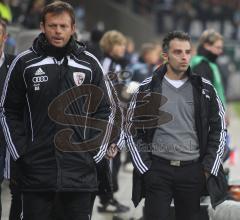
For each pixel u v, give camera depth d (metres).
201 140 13.15
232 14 68.94
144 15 65.88
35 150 11.72
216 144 13.17
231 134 40.78
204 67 18.66
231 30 68.00
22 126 12.08
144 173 13.09
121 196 22.25
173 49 13.08
